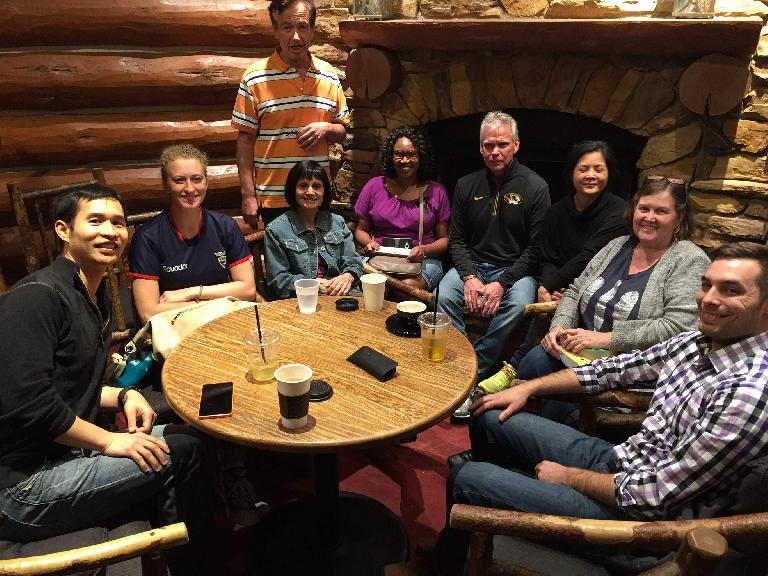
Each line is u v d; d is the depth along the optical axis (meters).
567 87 3.17
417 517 2.28
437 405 1.65
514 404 1.87
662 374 1.71
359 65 3.49
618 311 2.26
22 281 1.63
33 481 1.53
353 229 3.94
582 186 2.70
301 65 3.07
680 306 2.10
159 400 2.12
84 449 1.69
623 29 2.72
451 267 3.60
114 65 3.41
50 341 1.56
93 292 1.80
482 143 2.99
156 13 3.42
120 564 1.47
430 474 2.51
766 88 2.77
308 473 2.51
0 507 1.51
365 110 3.71
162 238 2.44
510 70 3.26
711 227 3.01
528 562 1.48
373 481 2.47
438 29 3.09
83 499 1.55
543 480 1.60
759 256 1.40
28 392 1.50
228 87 3.67
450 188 3.93
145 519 1.69
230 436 1.52
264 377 1.77
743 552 1.19
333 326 2.13
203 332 2.08
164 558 1.27
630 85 3.03
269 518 2.21
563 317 2.39
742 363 1.43
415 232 3.31
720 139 2.91
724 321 1.43
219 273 2.58
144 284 2.42
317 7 3.65
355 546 2.08
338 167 3.89
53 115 3.40
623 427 1.94
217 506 2.32
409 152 3.17
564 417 2.12
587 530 1.19
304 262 2.76
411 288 2.67
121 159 3.58
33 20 3.21
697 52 2.79
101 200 1.72
